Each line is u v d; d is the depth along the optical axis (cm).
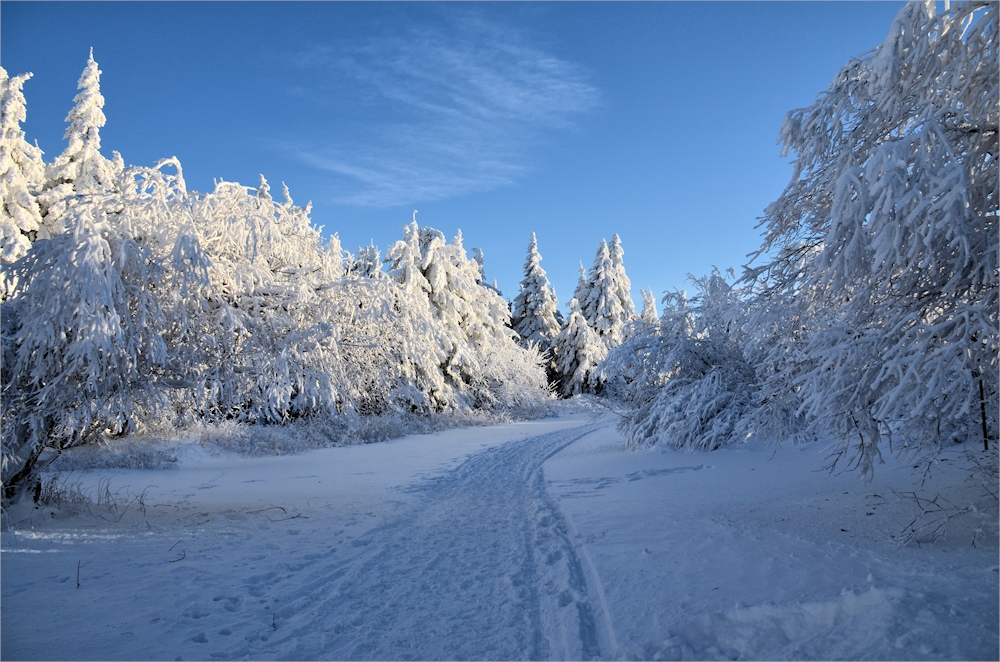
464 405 3091
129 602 488
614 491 1020
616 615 441
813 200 640
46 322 738
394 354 1239
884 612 339
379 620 458
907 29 517
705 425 1404
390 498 1034
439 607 486
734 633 386
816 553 524
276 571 587
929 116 518
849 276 532
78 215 805
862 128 589
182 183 973
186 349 893
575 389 4359
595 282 4716
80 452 1505
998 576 402
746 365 1473
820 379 563
